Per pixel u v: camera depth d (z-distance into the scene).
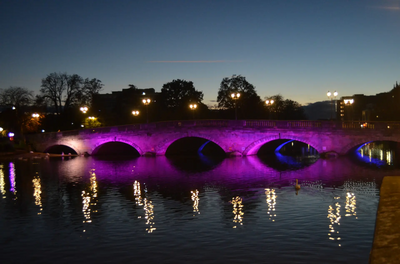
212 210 30.41
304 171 51.19
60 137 84.31
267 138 69.00
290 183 41.84
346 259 19.42
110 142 87.94
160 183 43.88
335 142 64.50
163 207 31.89
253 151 74.12
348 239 22.39
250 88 111.88
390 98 113.56
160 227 26.09
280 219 27.09
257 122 69.50
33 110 101.12
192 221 27.34
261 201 33.09
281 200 33.25
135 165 62.75
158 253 21.17
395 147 102.81
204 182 43.88
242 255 20.41
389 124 60.31
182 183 43.56
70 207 32.91
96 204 33.75
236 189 39.06
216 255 20.56
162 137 76.44
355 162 59.78
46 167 62.00
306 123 65.94
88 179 48.22
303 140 66.25
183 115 111.31
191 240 23.14
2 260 20.95
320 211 29.00
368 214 27.81
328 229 24.41
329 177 45.44
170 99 122.31
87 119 99.62
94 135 81.44
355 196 34.22
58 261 20.59
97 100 118.75
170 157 74.81
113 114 132.62
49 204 34.31
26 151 86.00
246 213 29.16
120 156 80.44
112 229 25.98
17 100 98.94
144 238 23.83
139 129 77.62
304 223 25.89
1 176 52.50
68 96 114.62
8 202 35.56
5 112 101.81
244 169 54.78
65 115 113.00
